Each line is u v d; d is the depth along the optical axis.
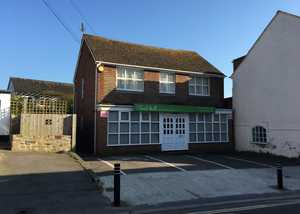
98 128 18.94
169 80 22.61
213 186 11.62
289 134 19.52
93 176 12.05
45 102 20.00
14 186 10.66
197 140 22.30
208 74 23.80
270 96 21.11
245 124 23.16
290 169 15.59
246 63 23.36
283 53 20.23
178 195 10.27
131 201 9.41
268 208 8.55
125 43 24.20
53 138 18.23
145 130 20.44
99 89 19.98
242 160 18.42
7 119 23.58
